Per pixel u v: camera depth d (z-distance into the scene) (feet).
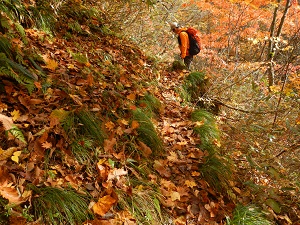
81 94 11.76
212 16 34.96
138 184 10.00
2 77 10.14
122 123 11.98
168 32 31.37
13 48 11.18
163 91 18.06
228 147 14.06
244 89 23.18
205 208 10.32
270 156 13.94
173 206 9.89
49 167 8.78
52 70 12.20
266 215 10.44
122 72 15.75
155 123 13.70
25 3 14.25
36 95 10.53
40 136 9.18
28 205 7.54
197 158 12.53
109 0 24.14
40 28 14.49
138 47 22.04
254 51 34.68
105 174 9.34
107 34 19.85
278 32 27.27
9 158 8.14
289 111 17.29
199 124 14.52
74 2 18.95
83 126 10.52
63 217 7.67
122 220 8.39
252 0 23.98
